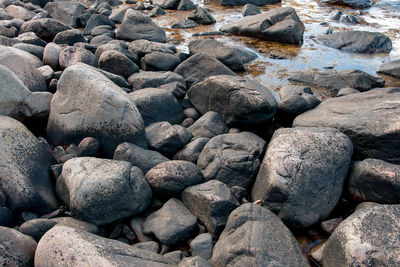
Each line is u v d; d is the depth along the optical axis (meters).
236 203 5.20
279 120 7.79
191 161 6.37
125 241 5.01
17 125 5.95
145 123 7.39
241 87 7.30
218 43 10.79
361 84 8.86
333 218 5.39
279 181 5.14
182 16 15.97
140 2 18.52
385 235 4.09
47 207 5.38
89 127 6.39
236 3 17.86
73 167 5.36
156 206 5.54
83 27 14.38
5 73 6.49
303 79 9.50
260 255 4.22
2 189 5.12
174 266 4.21
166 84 8.51
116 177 5.09
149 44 10.71
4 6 15.17
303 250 4.93
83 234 4.18
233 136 6.59
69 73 6.74
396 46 11.84
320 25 14.26
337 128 6.51
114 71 9.14
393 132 5.89
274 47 12.08
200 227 5.16
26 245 4.32
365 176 5.47
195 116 8.02
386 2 17.88
